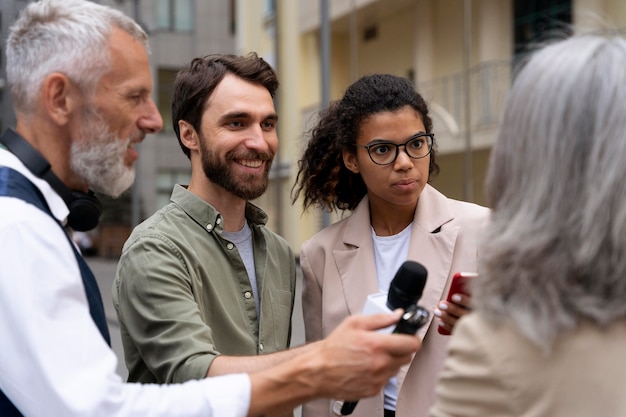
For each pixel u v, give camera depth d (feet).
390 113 6.93
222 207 7.20
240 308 7.03
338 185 8.17
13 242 4.37
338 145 7.50
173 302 6.25
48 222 4.61
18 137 4.97
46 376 4.23
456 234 7.16
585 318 3.84
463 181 38.91
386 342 4.65
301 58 51.47
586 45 4.03
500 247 3.96
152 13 84.64
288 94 52.90
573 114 3.86
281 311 7.43
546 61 4.06
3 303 4.32
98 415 4.28
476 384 3.96
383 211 7.50
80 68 4.86
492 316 3.95
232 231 7.27
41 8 4.96
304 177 8.23
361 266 7.41
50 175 4.92
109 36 4.96
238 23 60.95
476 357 3.96
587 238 3.76
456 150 39.01
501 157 4.18
